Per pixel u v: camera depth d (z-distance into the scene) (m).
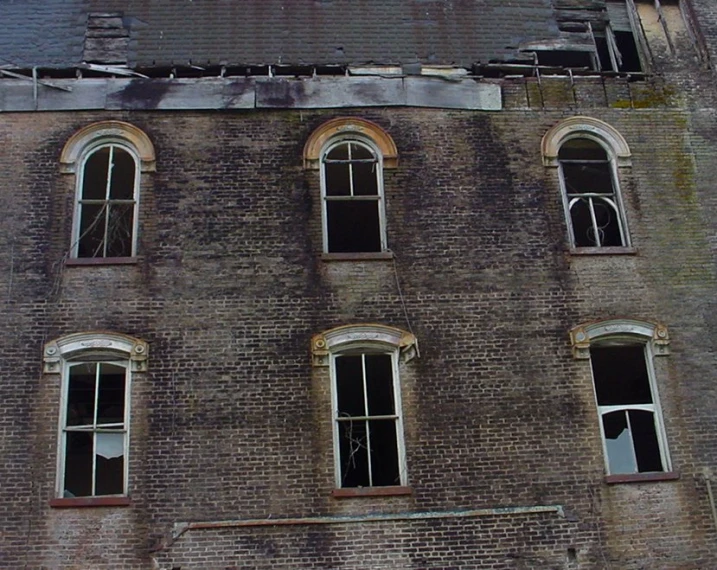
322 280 13.81
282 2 16.89
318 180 14.64
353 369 13.46
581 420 13.24
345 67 15.54
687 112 15.83
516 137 15.28
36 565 11.98
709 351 13.84
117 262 13.69
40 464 12.52
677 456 13.16
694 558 12.58
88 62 15.73
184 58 15.92
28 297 13.41
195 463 12.63
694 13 16.94
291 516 12.45
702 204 15.00
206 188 14.41
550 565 12.44
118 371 13.21
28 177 14.33
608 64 17.19
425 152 15.00
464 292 13.91
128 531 12.23
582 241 14.81
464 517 12.59
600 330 13.75
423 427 13.05
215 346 13.27
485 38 16.64
